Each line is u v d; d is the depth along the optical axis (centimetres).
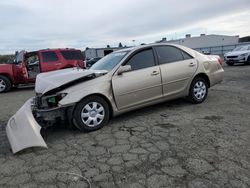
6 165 336
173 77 523
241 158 313
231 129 411
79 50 1216
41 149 380
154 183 272
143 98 488
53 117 412
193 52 576
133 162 321
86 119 434
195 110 531
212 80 595
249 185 258
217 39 5759
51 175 303
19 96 945
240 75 1100
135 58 487
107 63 503
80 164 326
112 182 280
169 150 348
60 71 511
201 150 342
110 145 379
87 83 432
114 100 455
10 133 397
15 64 1131
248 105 553
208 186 260
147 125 456
